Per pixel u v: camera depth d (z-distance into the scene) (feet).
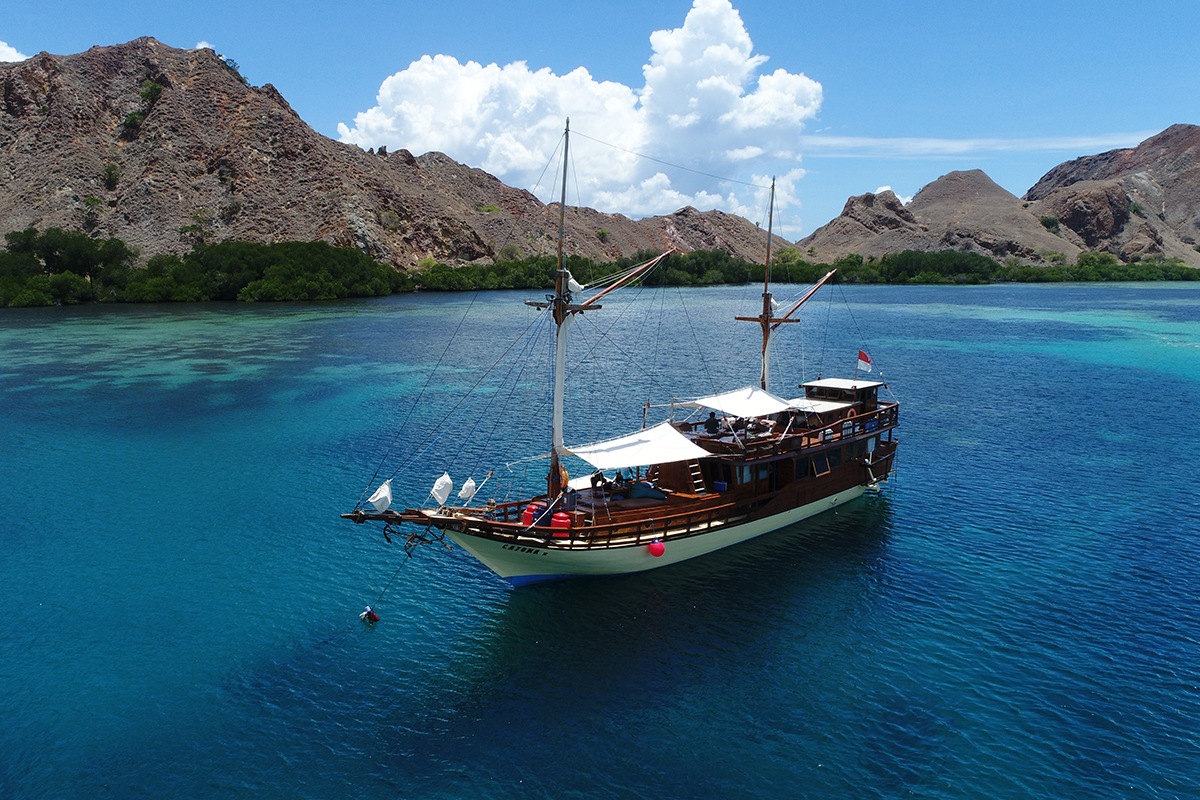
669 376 313.73
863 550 140.67
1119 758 83.61
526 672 102.58
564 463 196.03
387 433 225.35
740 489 141.08
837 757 84.79
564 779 82.02
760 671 101.96
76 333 463.01
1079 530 148.46
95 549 143.74
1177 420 237.66
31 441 218.59
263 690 99.19
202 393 285.02
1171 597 120.26
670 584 127.85
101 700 97.14
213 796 80.12
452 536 120.78
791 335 462.60
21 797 80.02
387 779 82.33
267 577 131.85
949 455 199.93
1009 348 404.57
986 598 121.39
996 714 91.71
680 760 84.79
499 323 522.88
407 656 106.93
